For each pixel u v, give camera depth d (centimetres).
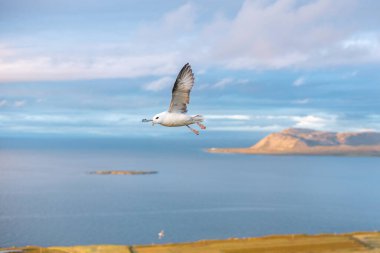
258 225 16300
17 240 13212
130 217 17438
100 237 13750
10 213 17988
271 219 17625
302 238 9400
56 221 16312
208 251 8325
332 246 8744
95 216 17512
